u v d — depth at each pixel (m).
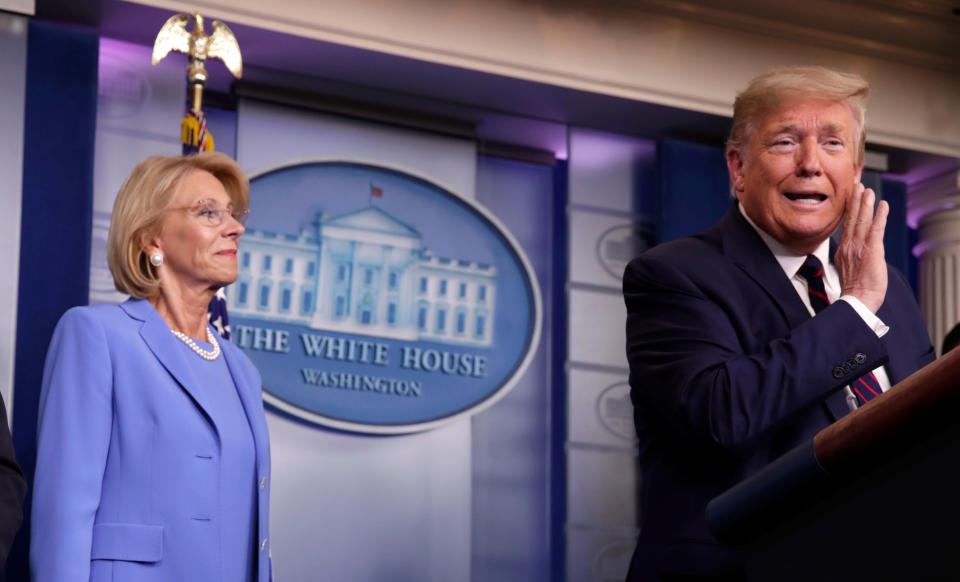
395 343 4.58
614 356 4.98
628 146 5.22
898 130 5.38
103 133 4.25
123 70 4.34
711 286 1.88
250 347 4.34
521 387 4.87
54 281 3.95
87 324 2.11
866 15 5.17
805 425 1.71
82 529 1.97
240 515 2.10
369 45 4.50
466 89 4.82
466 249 4.79
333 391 4.43
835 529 0.84
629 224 5.14
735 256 1.93
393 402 4.52
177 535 2.00
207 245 2.26
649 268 1.94
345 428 4.40
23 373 3.85
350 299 4.54
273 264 4.45
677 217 5.11
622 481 4.87
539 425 4.86
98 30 4.29
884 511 0.80
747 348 1.82
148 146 4.31
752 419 1.64
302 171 4.59
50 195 4.00
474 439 4.74
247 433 2.17
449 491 4.55
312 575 4.27
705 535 1.68
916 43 5.35
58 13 4.20
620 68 4.91
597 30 4.90
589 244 5.05
